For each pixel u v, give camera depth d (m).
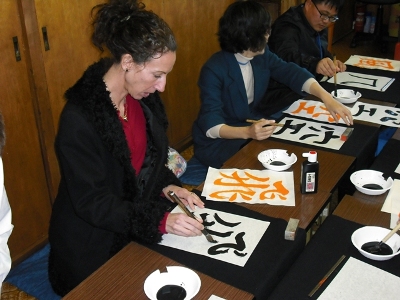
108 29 1.29
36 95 2.21
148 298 1.16
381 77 2.63
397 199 1.51
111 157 1.46
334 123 2.08
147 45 1.25
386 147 1.85
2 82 2.06
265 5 3.79
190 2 3.10
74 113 1.36
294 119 2.13
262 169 1.73
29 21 2.07
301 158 1.80
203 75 2.25
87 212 1.39
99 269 1.25
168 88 3.14
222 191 1.60
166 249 1.33
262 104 2.63
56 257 1.64
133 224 1.34
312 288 1.17
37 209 2.41
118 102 1.46
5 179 2.20
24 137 2.23
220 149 2.33
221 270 1.23
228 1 3.49
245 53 2.20
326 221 1.41
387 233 1.31
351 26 5.90
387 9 5.47
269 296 1.16
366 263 1.23
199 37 3.29
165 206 1.42
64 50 2.29
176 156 2.70
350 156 1.80
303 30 2.72
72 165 1.37
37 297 2.09
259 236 1.35
